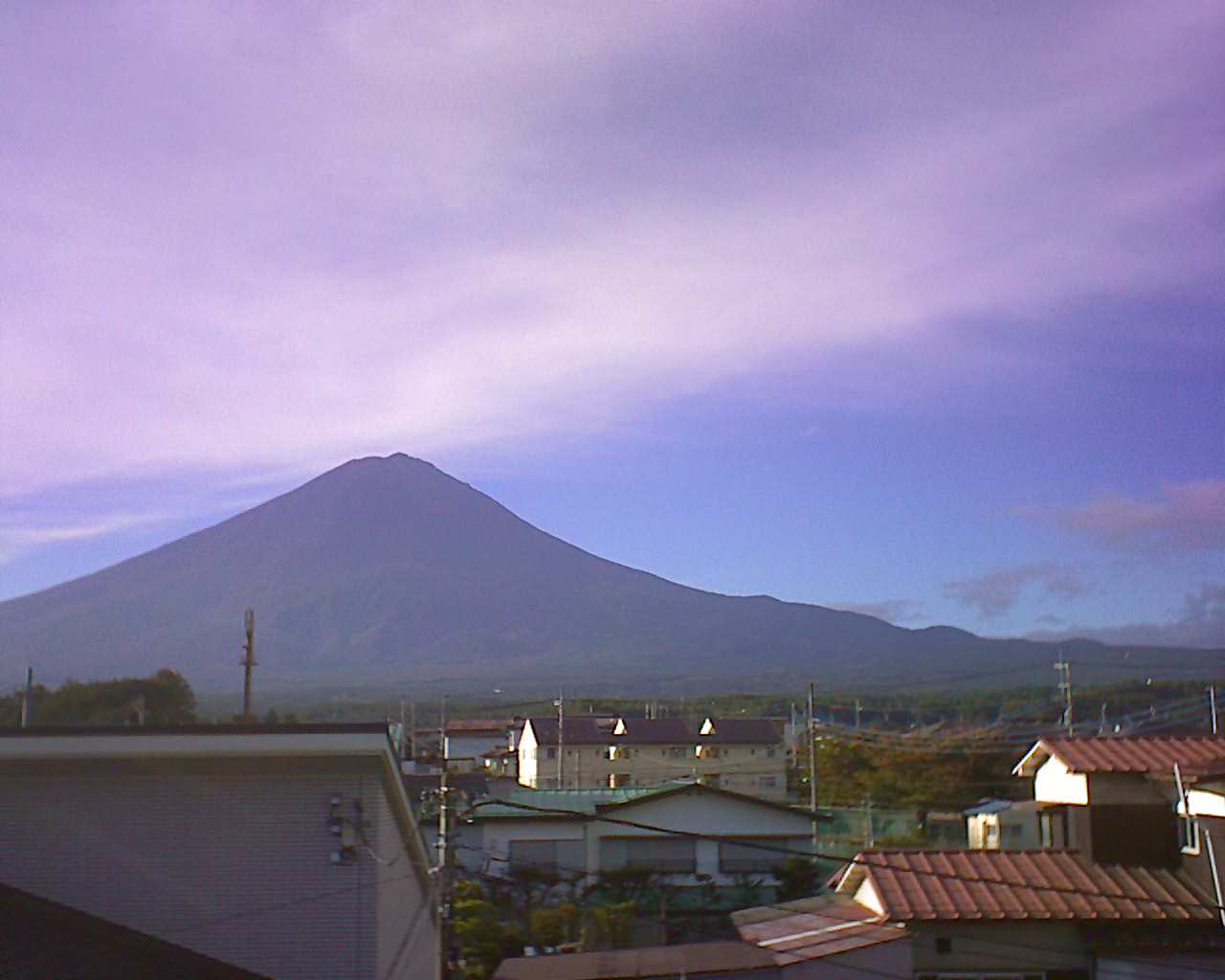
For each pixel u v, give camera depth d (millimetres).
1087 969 14430
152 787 12273
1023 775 18562
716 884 29094
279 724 12867
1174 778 15773
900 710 67125
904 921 14641
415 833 16250
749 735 55688
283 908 12203
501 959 20891
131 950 11375
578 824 29469
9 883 11906
